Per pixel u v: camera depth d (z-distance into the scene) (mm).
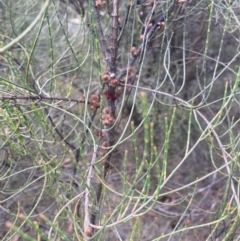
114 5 1706
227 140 3180
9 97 1480
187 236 2641
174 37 3033
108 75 1720
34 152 2090
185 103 1708
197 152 3525
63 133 2426
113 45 1737
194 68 3199
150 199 1075
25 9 2564
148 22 1746
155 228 2949
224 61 3203
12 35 2320
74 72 2621
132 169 3221
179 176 3482
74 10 2893
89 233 1174
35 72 2406
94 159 1516
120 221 1113
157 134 3438
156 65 2924
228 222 1694
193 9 2117
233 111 3340
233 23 2215
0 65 2316
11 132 1657
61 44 2670
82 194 1413
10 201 2434
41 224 2094
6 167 2285
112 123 1747
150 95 3035
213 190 3166
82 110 1992
